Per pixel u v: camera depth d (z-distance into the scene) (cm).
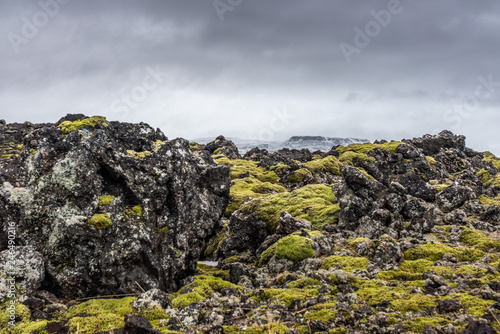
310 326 1027
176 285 1487
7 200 1232
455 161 5138
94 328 1016
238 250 2381
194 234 1555
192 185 1560
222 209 1731
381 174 4025
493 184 3578
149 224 1368
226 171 1733
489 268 1350
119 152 1374
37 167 1256
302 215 2355
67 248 1247
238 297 1343
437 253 1617
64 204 1256
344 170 2162
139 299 1159
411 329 965
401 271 1436
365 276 1414
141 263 1334
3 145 4847
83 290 1252
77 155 1261
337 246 1797
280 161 5738
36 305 1124
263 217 2433
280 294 1245
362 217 2017
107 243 1259
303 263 1630
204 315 1145
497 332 855
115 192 1366
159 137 1630
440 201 2412
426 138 5903
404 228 1941
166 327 1027
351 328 1016
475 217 2250
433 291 1214
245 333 1012
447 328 938
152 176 1422
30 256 1195
